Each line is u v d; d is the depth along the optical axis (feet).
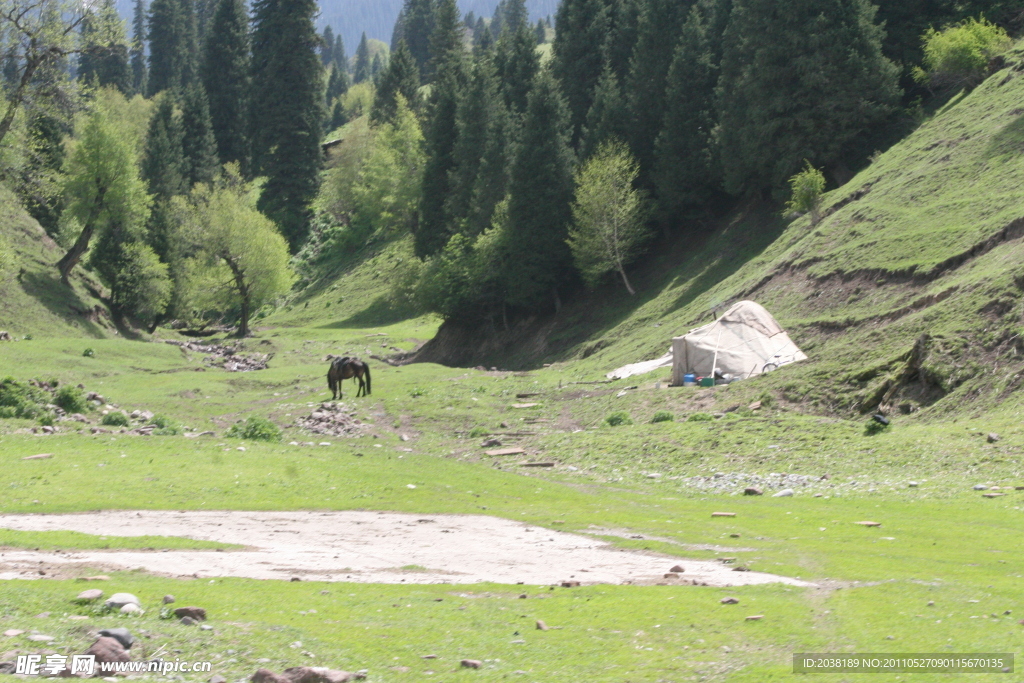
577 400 148.97
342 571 40.86
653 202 251.19
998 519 59.98
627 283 240.53
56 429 98.43
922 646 28.58
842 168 218.38
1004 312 105.29
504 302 274.36
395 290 317.01
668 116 251.60
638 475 90.27
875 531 56.80
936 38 211.41
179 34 606.14
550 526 58.80
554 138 263.70
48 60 172.24
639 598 35.40
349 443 116.06
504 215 269.44
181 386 168.14
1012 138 157.58
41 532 45.47
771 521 61.87
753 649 28.37
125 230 290.56
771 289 172.35
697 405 125.49
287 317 383.45
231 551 44.39
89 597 29.50
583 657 27.27
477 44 518.37
